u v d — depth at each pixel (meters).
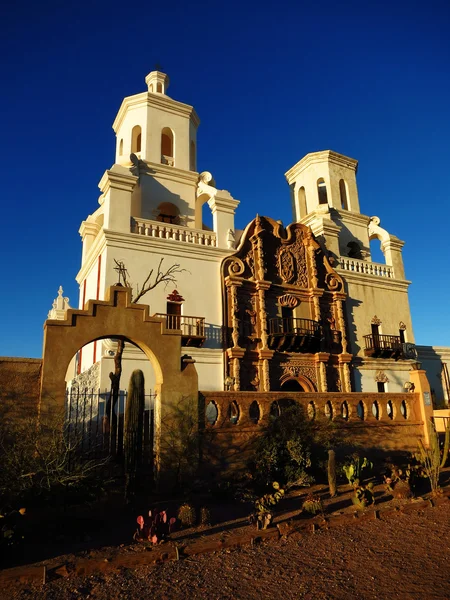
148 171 26.55
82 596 6.04
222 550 7.67
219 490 10.88
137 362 19.25
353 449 14.50
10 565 6.99
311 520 8.93
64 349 10.94
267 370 22.61
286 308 25.16
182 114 29.48
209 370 21.30
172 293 21.56
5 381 10.44
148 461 12.34
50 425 9.96
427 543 7.86
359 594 5.88
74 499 9.06
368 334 27.23
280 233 26.02
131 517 9.55
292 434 12.84
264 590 6.07
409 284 30.22
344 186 33.38
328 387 24.55
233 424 12.71
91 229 27.80
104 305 11.64
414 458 14.81
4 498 7.95
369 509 9.96
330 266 27.00
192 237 23.52
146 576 6.64
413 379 17.14
